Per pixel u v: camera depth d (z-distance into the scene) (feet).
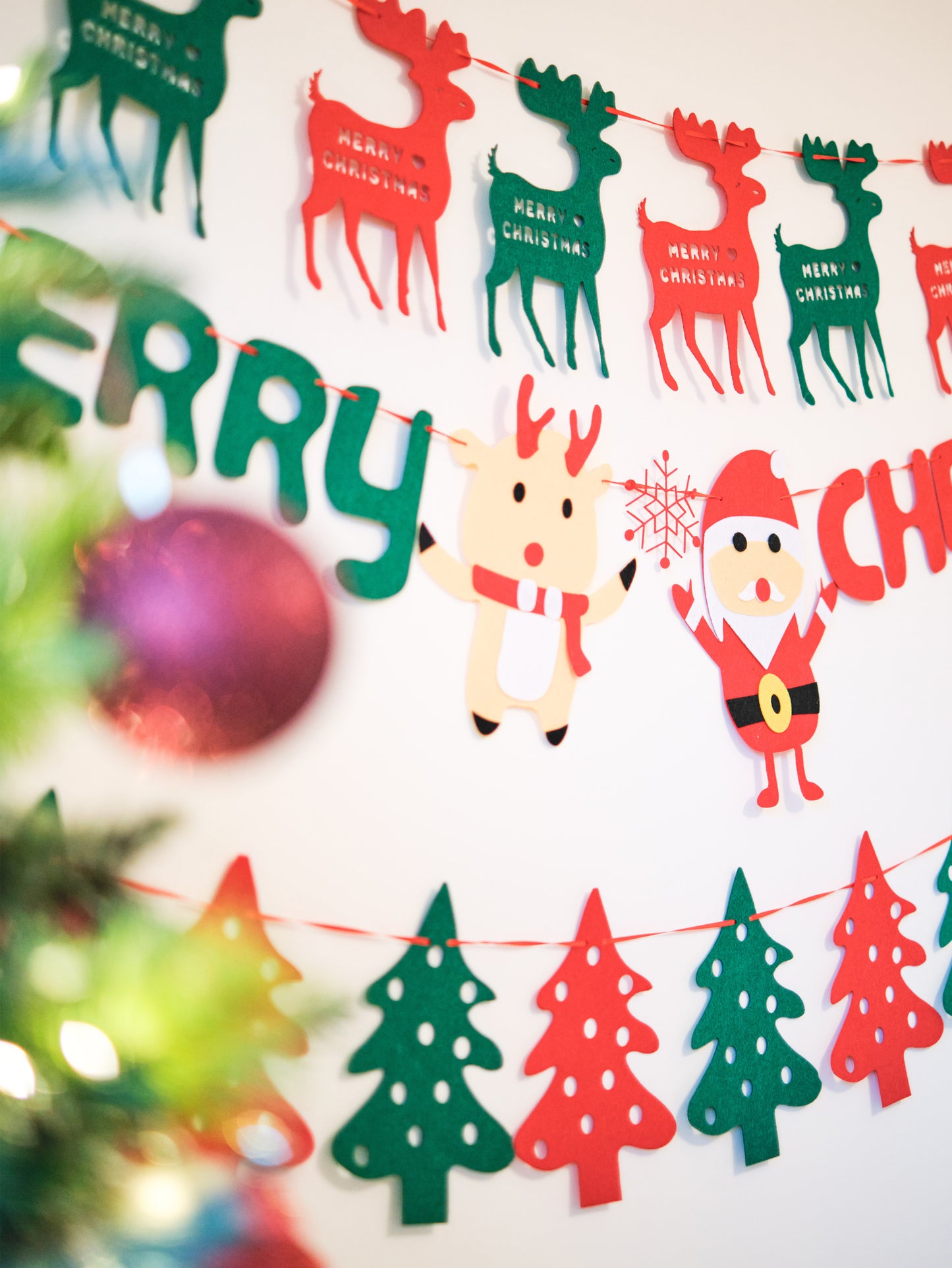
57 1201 1.19
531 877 2.39
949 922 2.82
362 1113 2.21
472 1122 2.29
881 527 2.84
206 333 2.21
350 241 2.32
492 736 2.39
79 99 2.15
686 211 2.71
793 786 2.68
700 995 2.52
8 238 2.06
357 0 2.39
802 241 2.84
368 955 2.24
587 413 2.55
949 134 3.05
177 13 2.23
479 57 2.52
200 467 2.19
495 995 2.34
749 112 2.81
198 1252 1.27
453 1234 2.26
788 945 2.63
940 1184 2.74
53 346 2.10
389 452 2.36
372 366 2.36
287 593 2.24
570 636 2.47
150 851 2.10
